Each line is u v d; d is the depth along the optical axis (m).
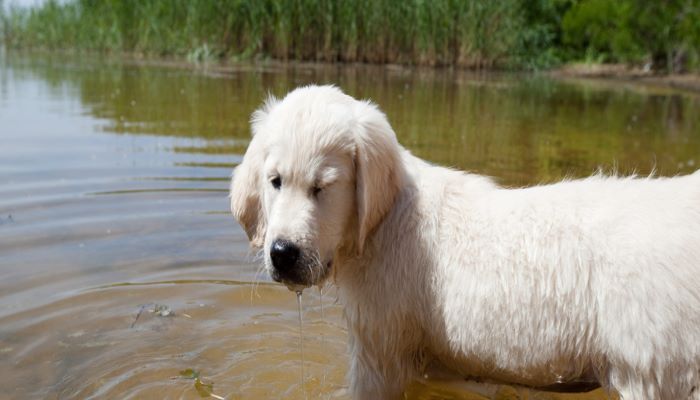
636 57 8.09
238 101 3.76
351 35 6.61
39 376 1.29
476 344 1.14
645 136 3.23
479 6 6.78
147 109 3.42
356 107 1.17
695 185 1.10
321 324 1.48
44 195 1.91
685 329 1.04
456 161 2.45
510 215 1.14
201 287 1.55
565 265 1.09
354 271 1.20
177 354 1.37
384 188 1.17
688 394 1.05
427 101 4.16
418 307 1.18
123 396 1.26
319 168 1.13
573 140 3.04
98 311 1.45
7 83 4.42
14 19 8.73
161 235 1.71
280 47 6.69
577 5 9.39
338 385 1.32
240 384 1.31
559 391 1.18
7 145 2.49
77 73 5.18
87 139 2.63
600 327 1.08
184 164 2.26
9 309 1.43
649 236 1.07
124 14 7.26
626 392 1.07
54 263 1.58
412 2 6.65
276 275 1.13
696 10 7.37
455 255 1.16
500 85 5.62
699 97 5.38
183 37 6.92
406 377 1.22
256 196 1.22
